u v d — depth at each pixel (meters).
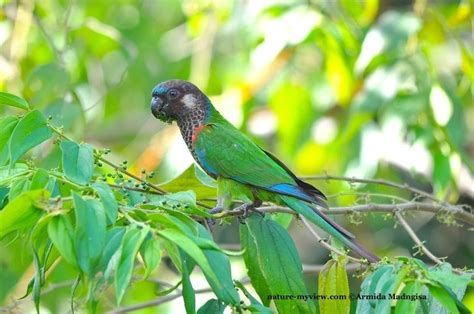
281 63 14.21
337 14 13.27
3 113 12.64
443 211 9.30
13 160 6.43
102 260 5.80
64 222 5.73
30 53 14.30
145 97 17.58
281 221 8.98
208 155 8.99
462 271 7.35
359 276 7.51
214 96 15.04
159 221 5.92
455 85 13.79
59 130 6.71
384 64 12.81
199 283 13.12
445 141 12.02
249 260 7.55
